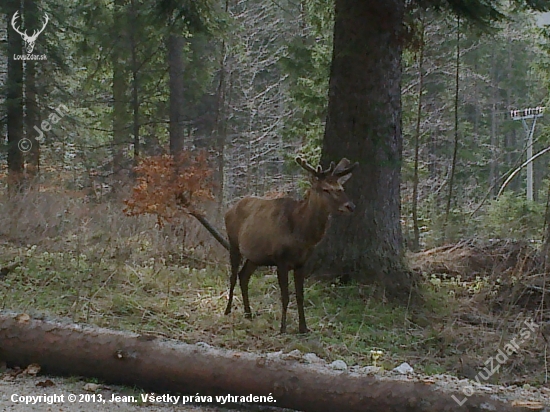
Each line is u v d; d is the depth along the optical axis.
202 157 11.35
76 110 18.41
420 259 11.03
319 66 14.37
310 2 13.73
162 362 4.89
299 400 4.65
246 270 7.85
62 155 17.53
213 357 4.86
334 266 9.14
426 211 20.11
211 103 21.31
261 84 27.05
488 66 30.02
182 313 7.74
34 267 8.95
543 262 9.40
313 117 14.35
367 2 9.10
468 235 14.52
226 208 13.42
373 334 7.50
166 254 10.18
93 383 5.07
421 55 15.09
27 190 11.74
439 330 7.65
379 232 9.11
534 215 14.73
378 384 4.55
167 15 11.78
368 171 9.16
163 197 10.16
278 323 7.62
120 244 9.73
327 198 6.84
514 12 10.59
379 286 8.84
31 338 5.19
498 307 8.79
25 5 15.94
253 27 24.03
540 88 29.69
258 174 25.58
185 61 17.81
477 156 27.08
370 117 9.16
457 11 9.82
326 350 6.71
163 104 18.11
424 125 22.44
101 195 14.31
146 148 19.03
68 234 10.59
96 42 16.30
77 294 7.41
